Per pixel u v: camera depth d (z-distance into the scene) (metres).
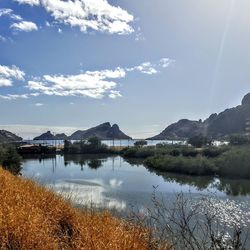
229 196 30.45
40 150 111.75
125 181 43.62
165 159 61.12
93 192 32.50
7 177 9.47
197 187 37.62
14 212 5.62
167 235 5.63
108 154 110.81
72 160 85.06
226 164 49.38
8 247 4.97
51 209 6.79
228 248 4.68
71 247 5.27
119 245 4.84
